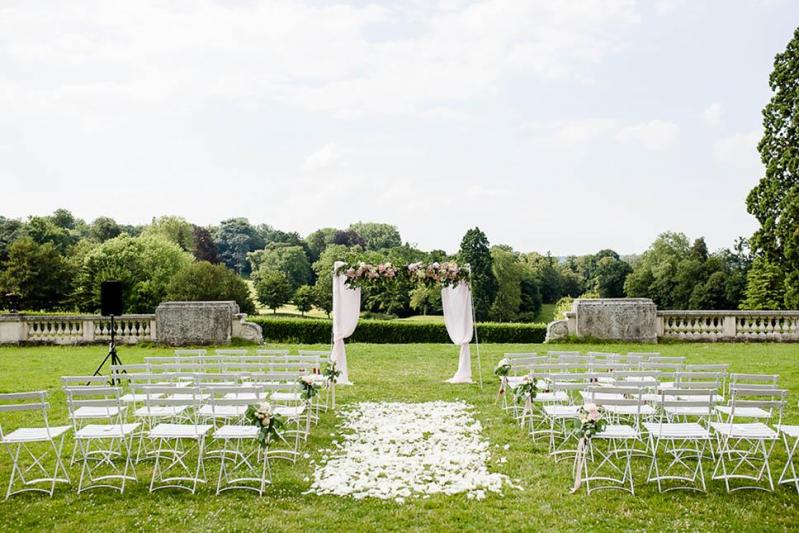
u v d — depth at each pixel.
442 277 13.15
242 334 19.03
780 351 16.56
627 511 6.00
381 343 21.52
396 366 15.47
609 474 7.14
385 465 7.48
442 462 7.55
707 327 18.81
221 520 5.83
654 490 6.60
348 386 12.78
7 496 6.43
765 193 24.30
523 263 55.25
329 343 21.50
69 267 43.31
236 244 76.56
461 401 11.16
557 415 7.91
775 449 7.98
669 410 8.55
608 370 9.80
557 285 60.75
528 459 7.70
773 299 34.38
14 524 5.75
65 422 9.44
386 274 13.06
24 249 41.72
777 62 23.81
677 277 47.75
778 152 23.95
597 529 5.57
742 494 6.47
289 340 21.42
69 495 6.51
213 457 7.84
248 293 40.03
